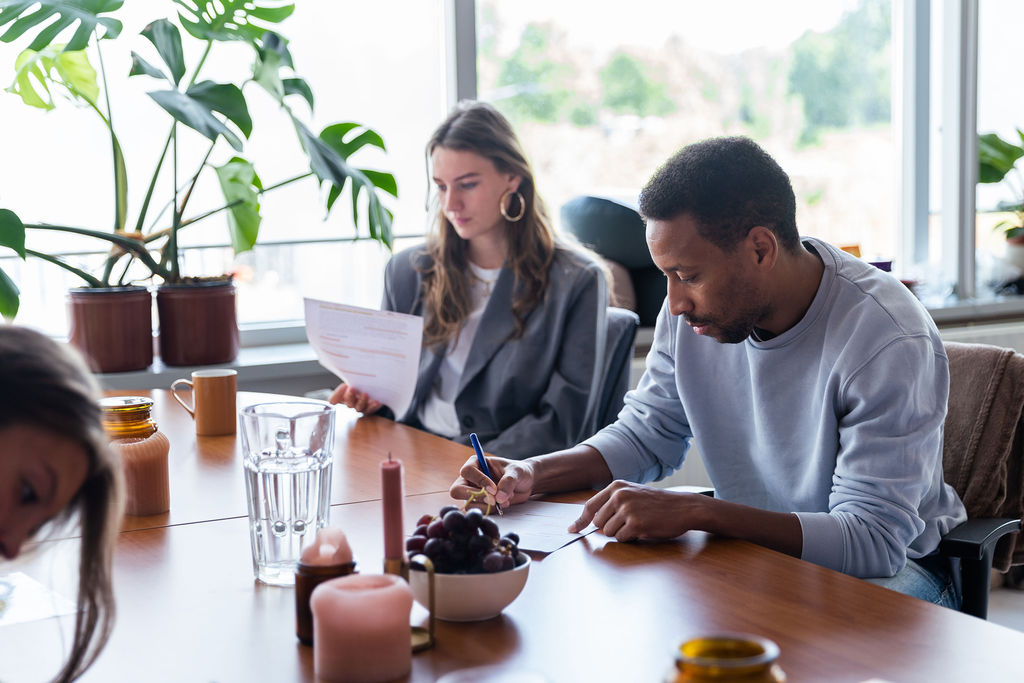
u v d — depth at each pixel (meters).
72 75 2.56
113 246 2.65
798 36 3.51
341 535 1.01
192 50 2.78
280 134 2.91
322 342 2.12
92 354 2.53
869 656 0.96
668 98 3.36
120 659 0.98
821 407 1.57
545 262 2.28
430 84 3.09
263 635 1.03
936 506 1.64
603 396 2.28
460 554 1.05
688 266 1.49
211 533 1.36
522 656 0.96
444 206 2.30
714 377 1.75
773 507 1.73
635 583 1.15
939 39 3.70
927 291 3.69
